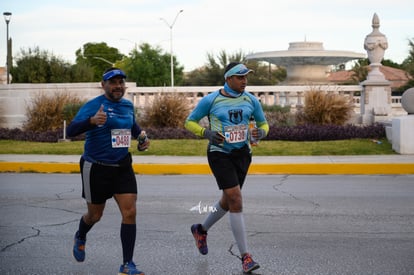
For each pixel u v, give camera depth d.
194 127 7.07
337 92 22.61
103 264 7.12
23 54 42.31
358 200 11.23
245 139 7.09
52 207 10.73
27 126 23.36
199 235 7.39
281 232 8.71
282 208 10.51
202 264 7.12
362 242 8.09
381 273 6.68
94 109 6.51
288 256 7.41
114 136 6.49
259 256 7.43
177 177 14.66
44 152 18.27
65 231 8.84
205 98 7.12
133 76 66.50
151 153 17.75
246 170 7.18
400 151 17.12
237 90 7.09
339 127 20.05
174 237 8.47
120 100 6.62
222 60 63.50
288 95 25.03
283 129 20.14
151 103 23.14
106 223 9.39
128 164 6.61
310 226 9.09
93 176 6.54
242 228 6.78
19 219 9.70
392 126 17.72
